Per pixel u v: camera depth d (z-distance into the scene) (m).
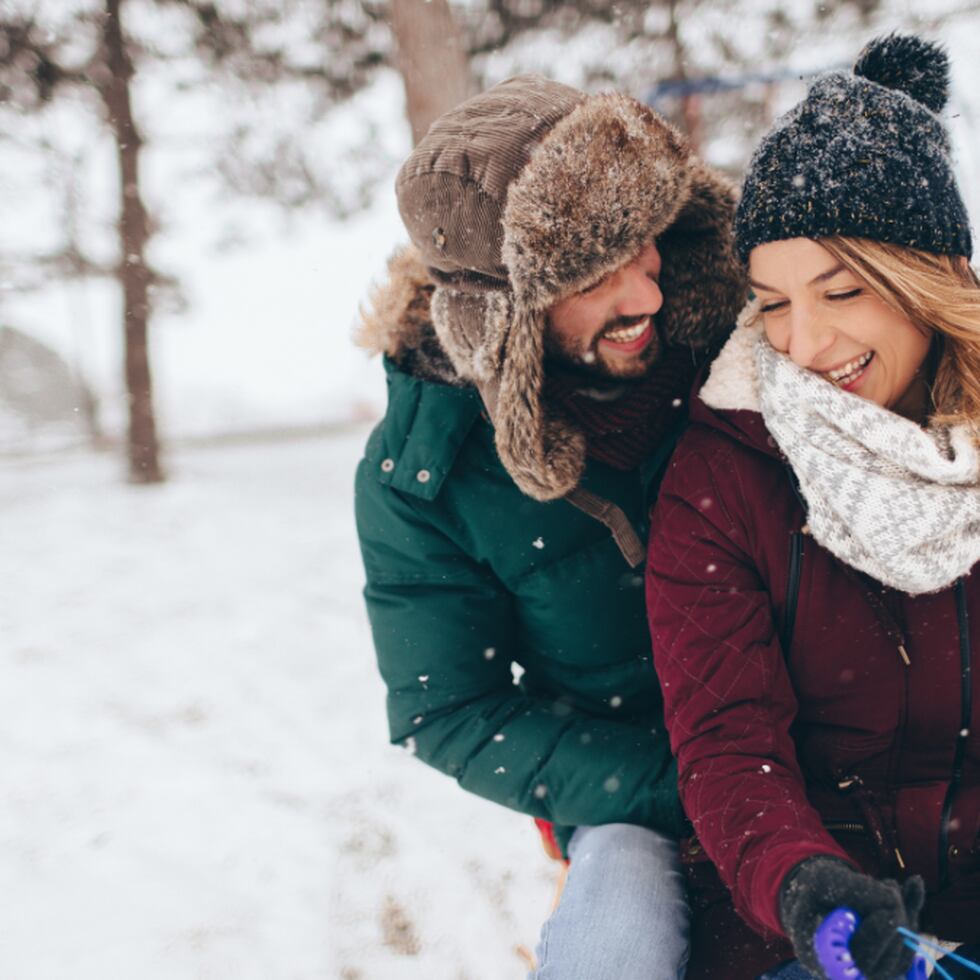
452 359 1.52
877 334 1.12
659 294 1.40
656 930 1.20
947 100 1.23
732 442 1.23
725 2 7.64
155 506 9.23
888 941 0.82
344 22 7.59
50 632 4.96
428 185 1.41
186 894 2.51
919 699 1.16
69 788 3.14
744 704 1.15
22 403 27.19
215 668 4.26
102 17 8.17
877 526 1.08
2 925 2.40
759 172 1.15
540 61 7.22
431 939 2.29
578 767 1.45
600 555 1.54
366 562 1.66
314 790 3.07
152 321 11.04
